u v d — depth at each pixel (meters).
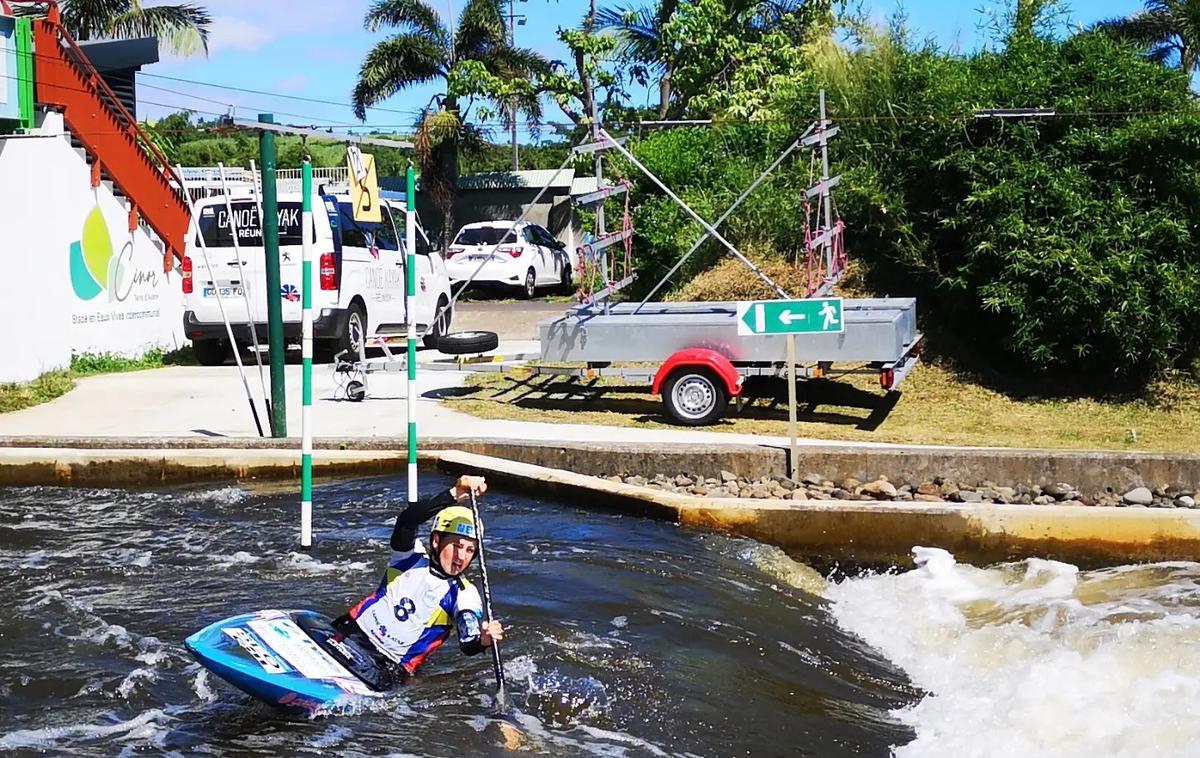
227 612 7.45
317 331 16.02
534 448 11.48
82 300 16.41
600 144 14.14
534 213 35.34
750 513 9.77
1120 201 14.33
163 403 14.08
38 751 5.50
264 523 9.70
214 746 5.58
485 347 14.38
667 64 29.62
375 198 10.74
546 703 6.16
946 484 10.90
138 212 17.66
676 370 12.80
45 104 15.67
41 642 6.93
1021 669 7.00
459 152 34.78
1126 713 6.32
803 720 6.20
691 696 6.33
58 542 9.11
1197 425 13.42
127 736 5.69
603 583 8.09
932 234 16.00
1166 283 13.95
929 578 9.09
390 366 14.40
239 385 15.30
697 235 18.42
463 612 6.24
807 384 14.66
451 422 13.00
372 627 6.35
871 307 13.98
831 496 10.75
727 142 20.70
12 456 11.30
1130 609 8.12
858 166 17.03
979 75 16.38
